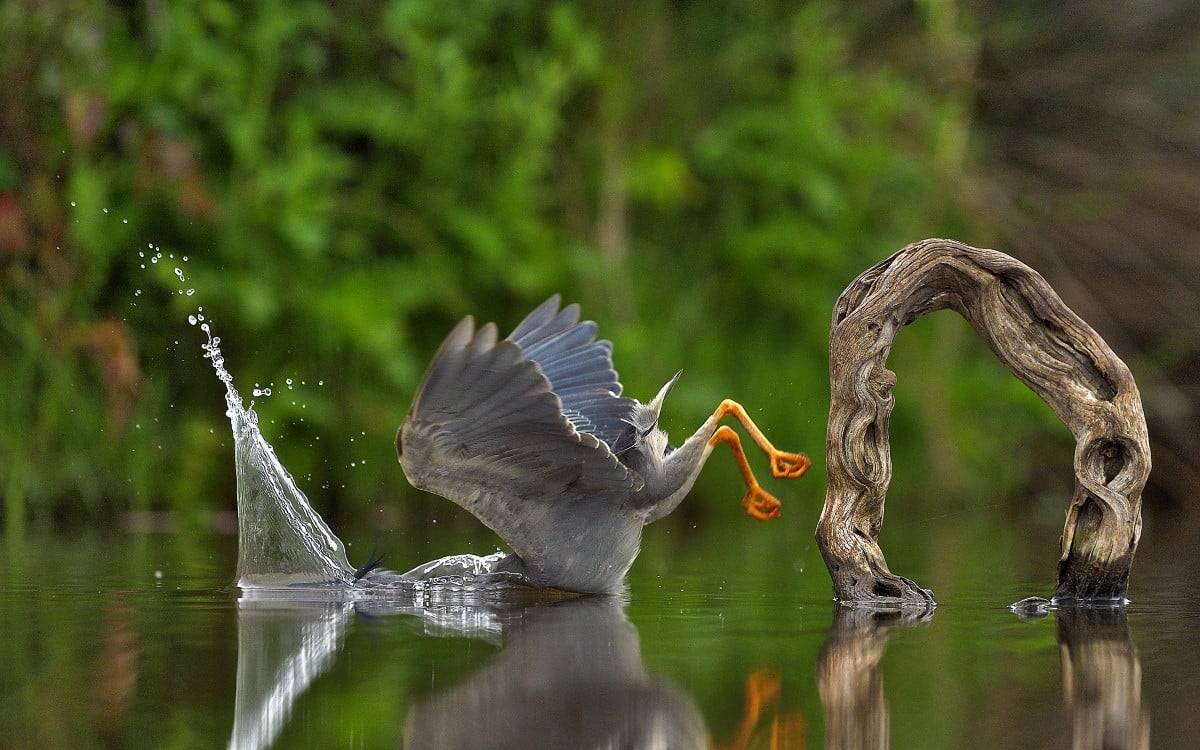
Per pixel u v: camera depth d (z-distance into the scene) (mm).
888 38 16062
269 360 12953
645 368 13984
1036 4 16250
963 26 15867
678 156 15047
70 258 12328
